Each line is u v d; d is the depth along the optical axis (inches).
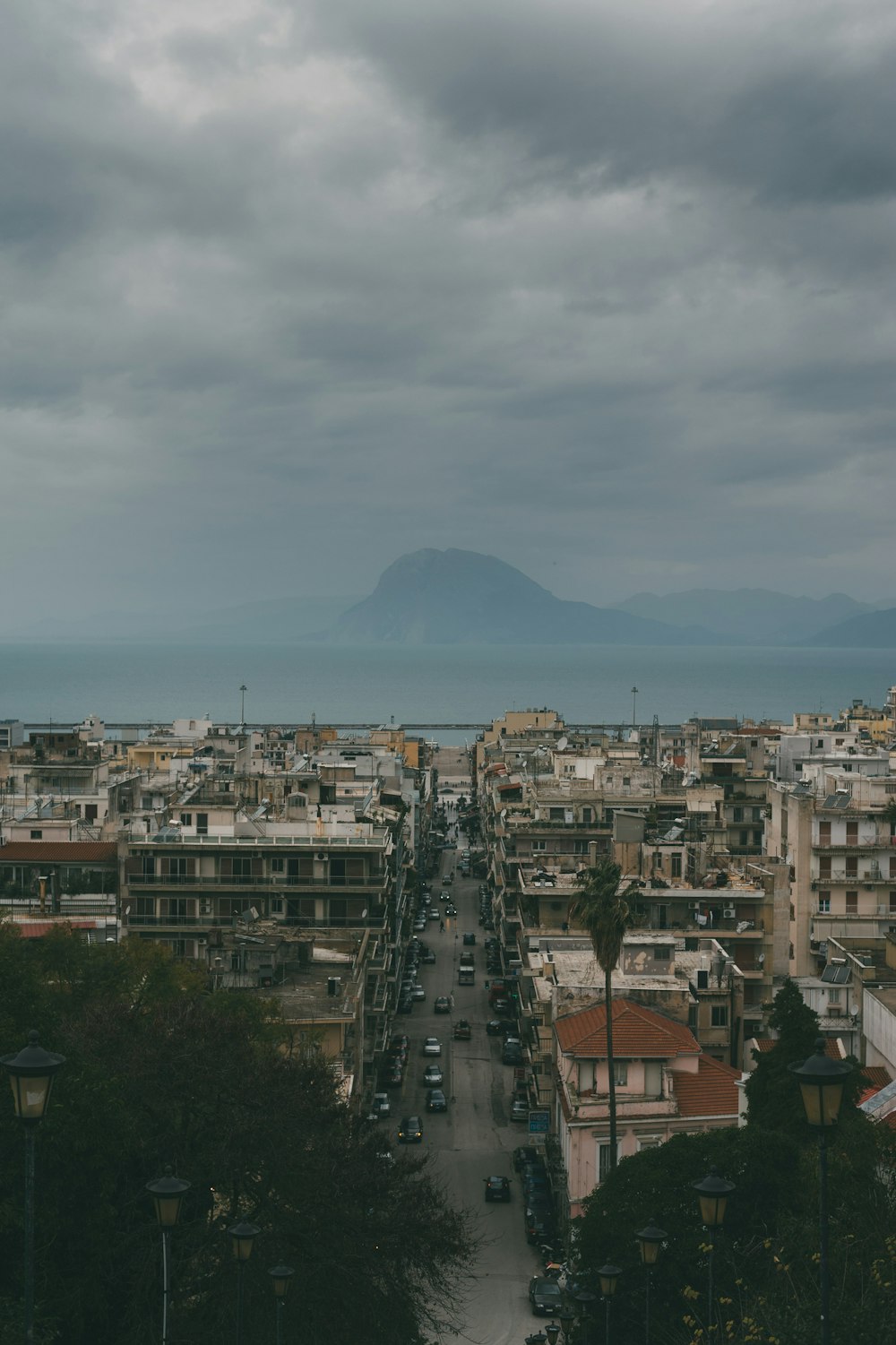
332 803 6481.3
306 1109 2439.7
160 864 4899.1
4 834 5610.2
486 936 7721.5
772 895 4874.5
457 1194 3900.1
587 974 4133.9
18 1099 1123.3
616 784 7121.1
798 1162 2532.0
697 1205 2479.1
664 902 4886.8
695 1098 3550.7
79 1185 2071.9
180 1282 2220.7
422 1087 4926.2
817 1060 1111.0
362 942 4512.8
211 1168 2292.1
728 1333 1668.3
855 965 3895.2
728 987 4180.6
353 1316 2202.3
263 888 4872.0
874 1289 1563.7
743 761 7751.0
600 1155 3472.0
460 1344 2984.7
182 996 2972.4
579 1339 2480.3
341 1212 2261.3
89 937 4434.1
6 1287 1948.8
